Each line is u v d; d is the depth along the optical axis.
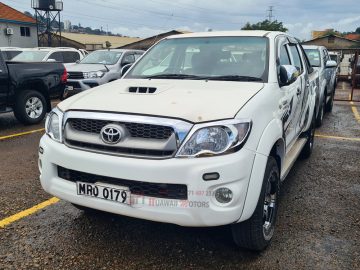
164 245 3.46
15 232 3.68
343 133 8.38
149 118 2.85
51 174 3.26
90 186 3.03
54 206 4.28
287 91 4.00
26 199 4.46
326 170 5.66
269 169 3.14
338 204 4.39
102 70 12.06
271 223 3.40
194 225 2.79
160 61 4.49
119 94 3.42
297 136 5.05
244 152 2.82
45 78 9.04
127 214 2.92
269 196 3.38
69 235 3.63
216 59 4.17
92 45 46.28
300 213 4.14
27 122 8.81
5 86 8.13
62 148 3.15
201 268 3.11
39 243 3.48
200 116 2.84
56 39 44.56
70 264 3.16
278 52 4.20
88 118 3.05
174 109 2.93
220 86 3.58
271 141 3.13
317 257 3.27
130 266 3.14
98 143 2.99
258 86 3.56
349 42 50.38
